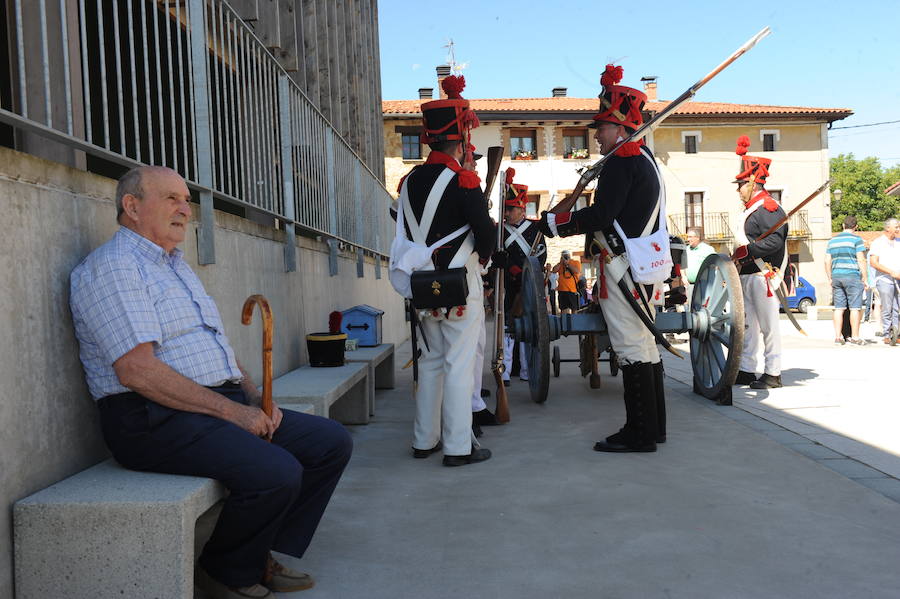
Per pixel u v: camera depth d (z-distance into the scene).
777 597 2.10
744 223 5.91
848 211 69.06
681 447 3.98
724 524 2.73
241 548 2.10
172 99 3.21
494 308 4.84
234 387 2.44
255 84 4.65
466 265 3.73
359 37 11.12
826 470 3.46
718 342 5.17
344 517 2.90
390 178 33.06
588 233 4.10
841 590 2.14
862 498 3.02
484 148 34.19
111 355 2.05
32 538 1.88
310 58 7.59
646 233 3.88
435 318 3.74
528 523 2.79
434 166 3.76
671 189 35.47
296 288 5.17
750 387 6.02
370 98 12.30
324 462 2.31
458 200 3.67
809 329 13.58
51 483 2.08
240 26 4.30
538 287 4.75
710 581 2.22
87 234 2.37
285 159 5.11
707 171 35.56
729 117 35.41
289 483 2.07
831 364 7.68
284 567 2.27
